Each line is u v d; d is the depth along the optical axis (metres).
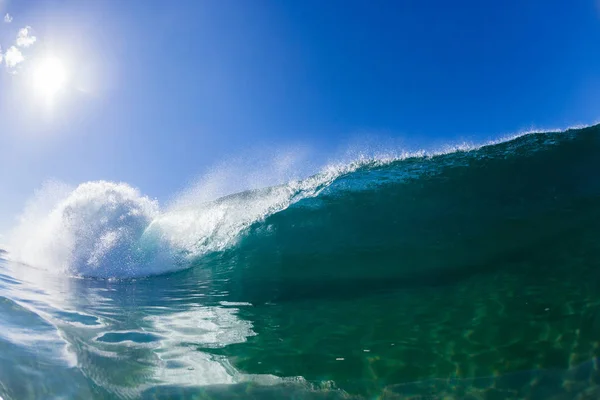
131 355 3.04
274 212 7.18
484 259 4.91
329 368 2.86
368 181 7.25
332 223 6.59
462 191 6.59
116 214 7.95
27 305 4.04
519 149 7.13
